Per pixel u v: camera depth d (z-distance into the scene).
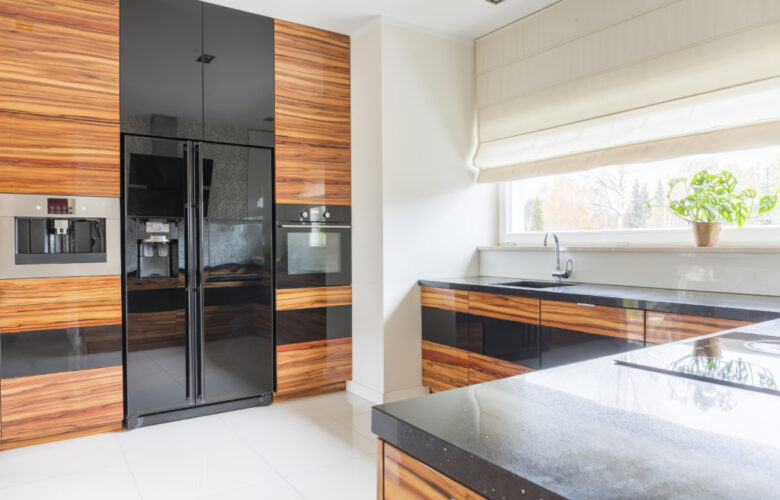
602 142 3.06
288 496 2.24
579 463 0.60
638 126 2.88
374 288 3.50
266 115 3.39
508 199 3.91
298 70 3.51
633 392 0.88
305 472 2.46
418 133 3.58
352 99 3.71
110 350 2.89
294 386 3.51
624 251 2.98
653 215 3.05
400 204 3.49
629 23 2.91
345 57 3.71
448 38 3.74
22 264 2.67
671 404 0.81
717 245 2.64
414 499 0.76
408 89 3.53
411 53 3.55
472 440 0.67
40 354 2.72
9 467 2.51
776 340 1.32
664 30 2.76
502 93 3.67
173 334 3.08
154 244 3.03
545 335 2.71
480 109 3.85
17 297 2.66
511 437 0.68
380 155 3.43
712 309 2.04
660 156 2.78
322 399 3.57
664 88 2.76
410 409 0.81
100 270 2.86
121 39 2.92
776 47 2.35
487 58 3.78
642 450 0.64
